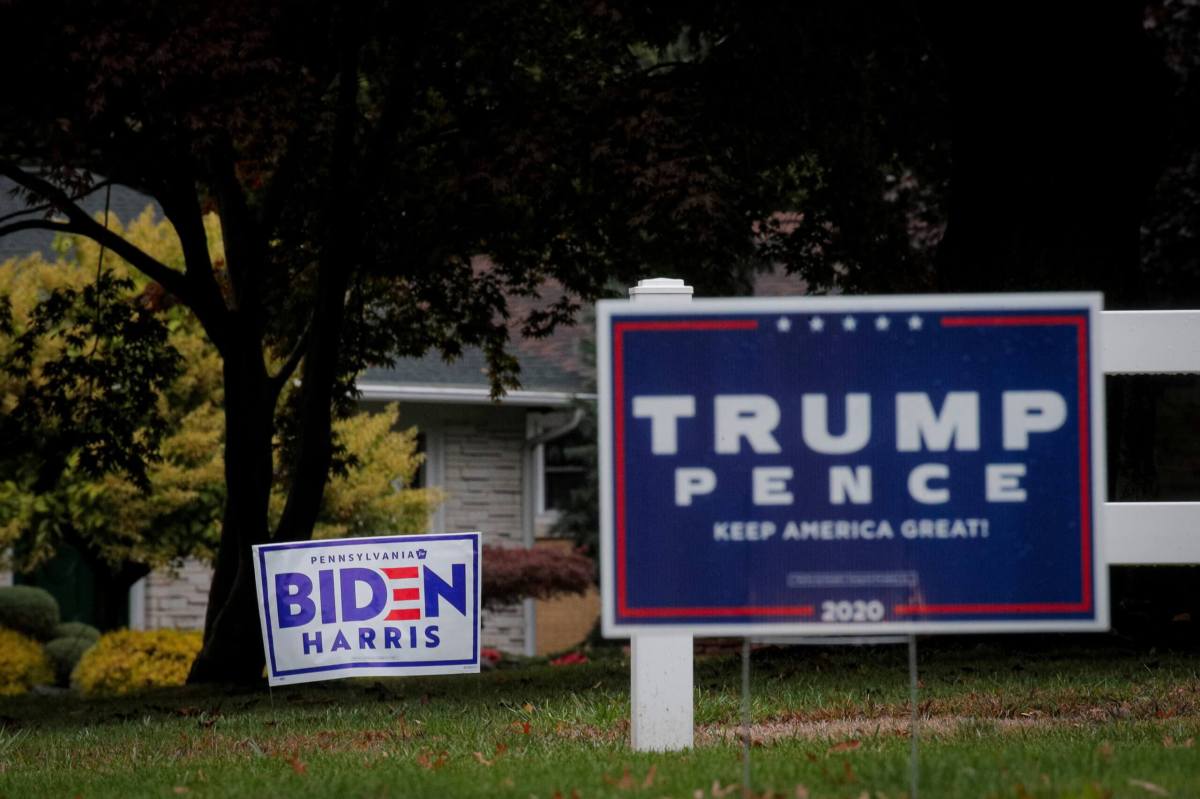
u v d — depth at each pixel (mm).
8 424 31078
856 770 10227
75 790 12352
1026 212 23375
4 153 25703
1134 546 11367
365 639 17844
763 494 8953
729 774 10414
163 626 46969
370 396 48312
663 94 25234
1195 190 35844
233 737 17109
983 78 23562
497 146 26016
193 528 39156
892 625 8883
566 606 53969
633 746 12539
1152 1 34594
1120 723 13891
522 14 28344
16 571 44875
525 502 51219
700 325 9023
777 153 29266
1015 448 8898
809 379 8969
